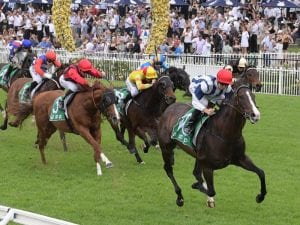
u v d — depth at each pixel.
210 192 10.09
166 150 10.99
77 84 12.52
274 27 29.34
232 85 10.12
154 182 12.16
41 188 11.81
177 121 10.67
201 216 10.23
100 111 12.26
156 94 13.12
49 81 15.15
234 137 9.76
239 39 26.72
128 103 13.48
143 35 27.12
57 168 13.25
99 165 12.62
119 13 32.41
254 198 11.18
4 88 17.88
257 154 14.51
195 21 27.77
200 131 10.10
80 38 29.08
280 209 10.62
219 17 28.50
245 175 12.68
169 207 10.71
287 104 20.58
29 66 17.36
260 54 24.06
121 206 10.75
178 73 14.34
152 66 14.30
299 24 30.19
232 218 10.15
